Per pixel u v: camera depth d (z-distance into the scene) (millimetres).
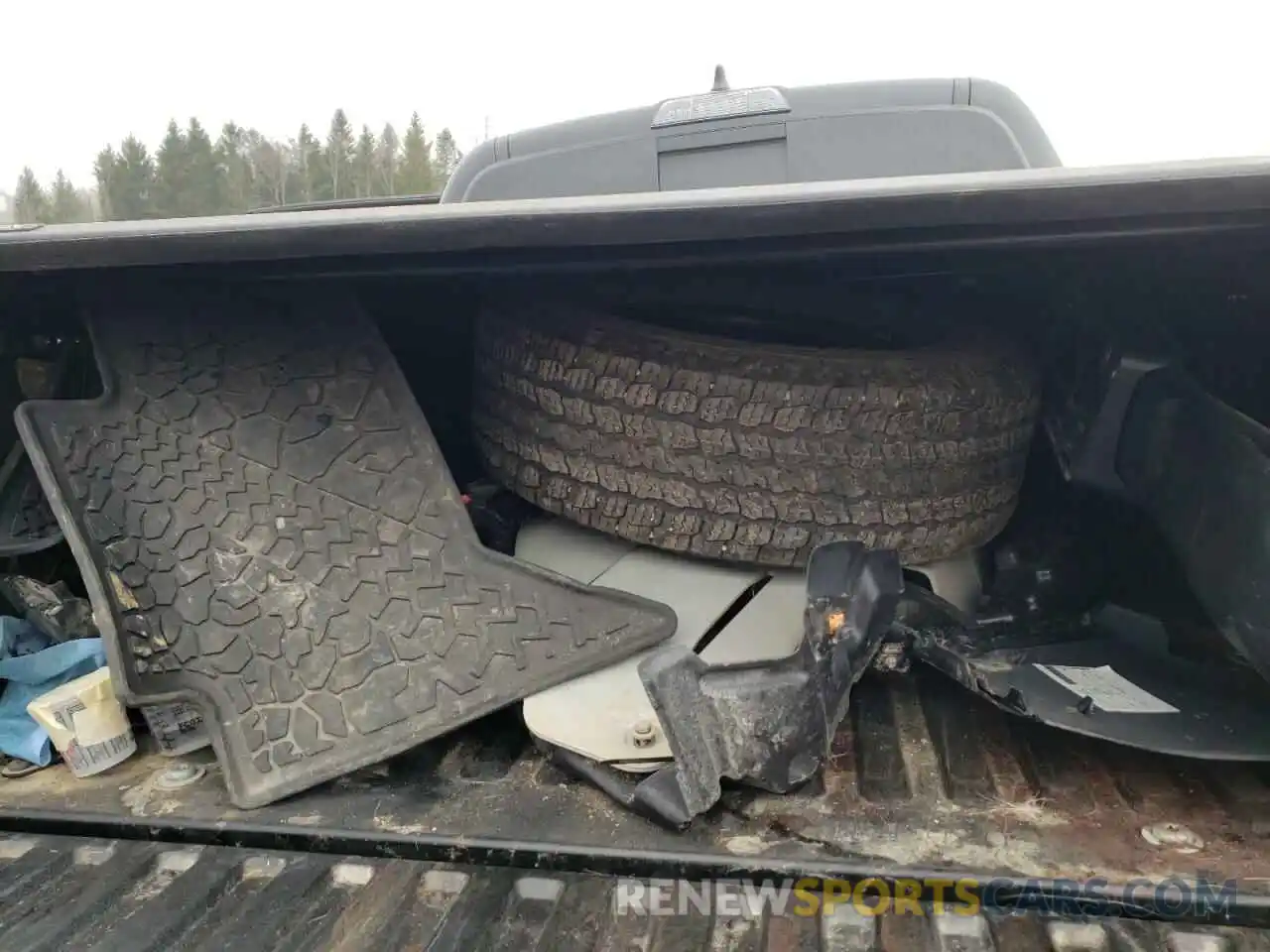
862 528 1621
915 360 1639
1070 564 1854
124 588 1469
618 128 2174
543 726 1458
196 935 1186
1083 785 1382
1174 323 1640
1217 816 1304
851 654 1404
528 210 1151
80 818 1406
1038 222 1100
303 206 3061
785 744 1358
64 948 1167
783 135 2100
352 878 1288
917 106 2059
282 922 1204
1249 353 1604
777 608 1648
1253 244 1229
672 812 1292
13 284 1484
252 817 1387
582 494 1694
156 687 1473
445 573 1532
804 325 1977
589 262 1285
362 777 1461
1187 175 1031
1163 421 1559
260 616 1501
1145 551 1801
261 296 1587
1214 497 1383
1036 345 1990
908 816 1320
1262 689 1480
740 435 1585
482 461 1918
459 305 2074
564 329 1714
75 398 1759
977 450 1682
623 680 1499
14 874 1321
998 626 1661
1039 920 1147
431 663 1493
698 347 1619
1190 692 1479
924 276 1692
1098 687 1474
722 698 1347
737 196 1119
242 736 1459
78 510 1452
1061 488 1958
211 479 1521
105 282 1491
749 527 1612
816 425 1577
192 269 1413
